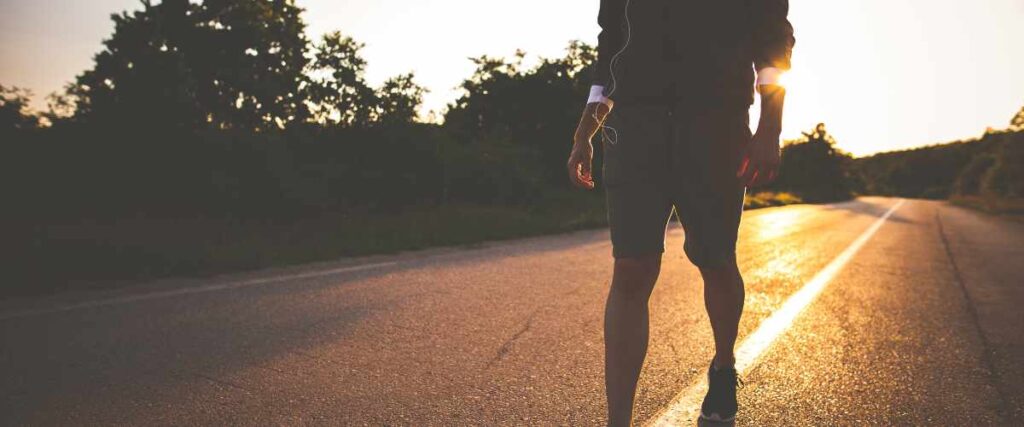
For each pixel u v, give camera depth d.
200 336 2.92
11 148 7.58
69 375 2.31
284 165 9.61
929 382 2.43
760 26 1.55
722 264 1.66
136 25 11.81
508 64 26.64
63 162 7.98
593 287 4.58
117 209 8.28
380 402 2.10
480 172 15.41
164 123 9.41
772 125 1.49
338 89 11.77
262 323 3.21
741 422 1.97
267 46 13.17
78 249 5.05
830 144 67.69
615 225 1.65
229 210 8.91
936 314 3.85
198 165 8.97
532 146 24.05
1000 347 3.03
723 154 1.60
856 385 2.37
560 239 8.83
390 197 11.84
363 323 3.27
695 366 2.58
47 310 3.38
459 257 6.32
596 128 1.84
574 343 2.93
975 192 83.75
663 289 4.57
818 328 3.37
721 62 1.60
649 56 1.63
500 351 2.78
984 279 5.55
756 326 3.40
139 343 2.77
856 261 6.82
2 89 7.70
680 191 1.63
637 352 1.66
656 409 2.07
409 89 12.30
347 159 11.54
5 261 4.42
